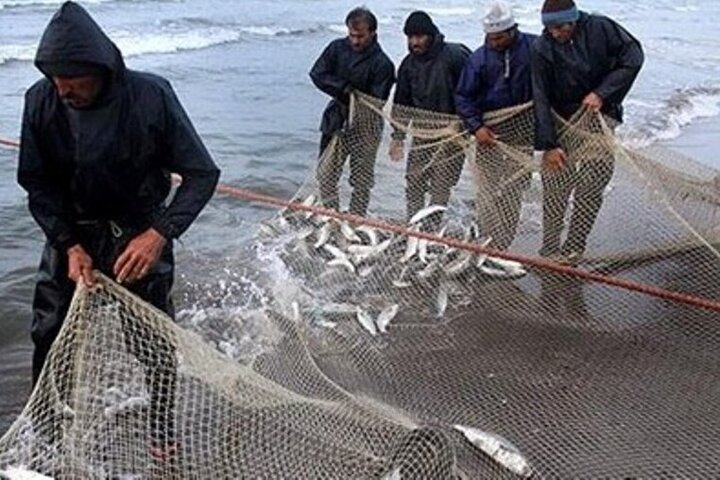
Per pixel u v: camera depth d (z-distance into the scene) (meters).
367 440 3.66
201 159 3.51
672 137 10.70
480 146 6.25
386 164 7.04
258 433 3.56
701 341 5.31
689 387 4.83
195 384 3.55
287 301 5.76
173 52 17.08
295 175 9.31
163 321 3.48
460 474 3.62
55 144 3.41
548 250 6.13
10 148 9.80
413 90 6.65
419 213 6.44
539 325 5.50
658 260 6.14
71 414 3.33
